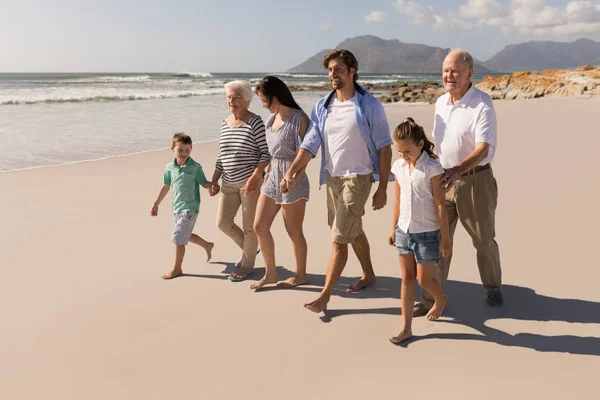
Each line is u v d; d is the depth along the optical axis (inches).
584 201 246.1
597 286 153.5
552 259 175.6
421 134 119.5
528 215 227.5
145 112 805.2
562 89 1278.3
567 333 127.0
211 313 143.5
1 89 1423.5
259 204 159.9
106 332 131.6
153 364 116.4
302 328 134.3
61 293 156.1
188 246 202.7
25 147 442.3
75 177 325.4
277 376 111.1
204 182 175.9
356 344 125.2
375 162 143.9
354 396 103.3
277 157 158.2
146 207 257.9
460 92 132.6
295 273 167.6
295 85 2417.6
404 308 126.6
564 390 103.3
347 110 141.7
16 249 194.9
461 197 134.8
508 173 315.0
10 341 126.9
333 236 141.0
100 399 103.5
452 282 162.9
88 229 221.3
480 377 109.1
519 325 132.3
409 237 125.1
